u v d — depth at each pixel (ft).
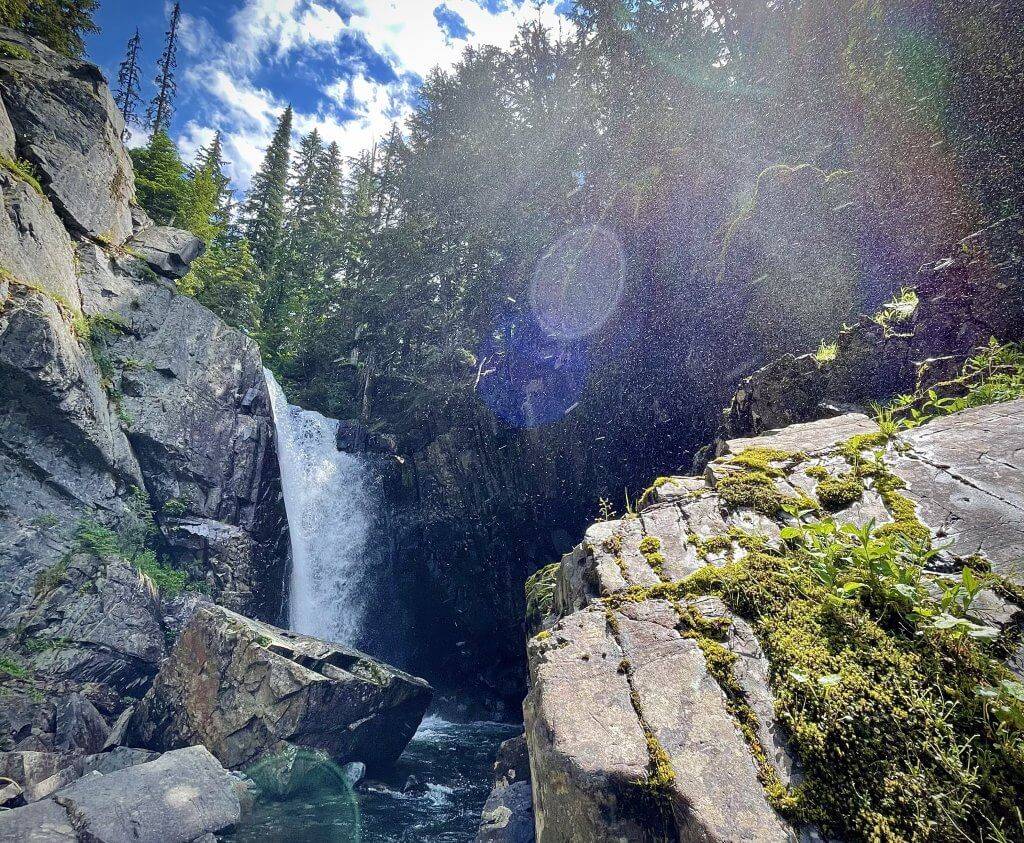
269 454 61.31
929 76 32.04
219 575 50.11
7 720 31.01
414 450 81.56
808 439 14.34
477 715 62.95
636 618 9.17
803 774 6.08
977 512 9.37
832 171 37.99
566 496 67.46
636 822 6.09
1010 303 19.16
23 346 37.27
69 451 41.42
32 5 75.92
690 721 6.95
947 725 6.03
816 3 44.52
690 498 12.62
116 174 57.00
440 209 83.25
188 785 23.68
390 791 30.58
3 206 38.78
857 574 8.40
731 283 42.98
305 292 118.01
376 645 69.82
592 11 64.13
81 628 37.22
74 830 19.62
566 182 70.90
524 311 75.36
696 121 54.03
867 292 32.17
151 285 55.26
